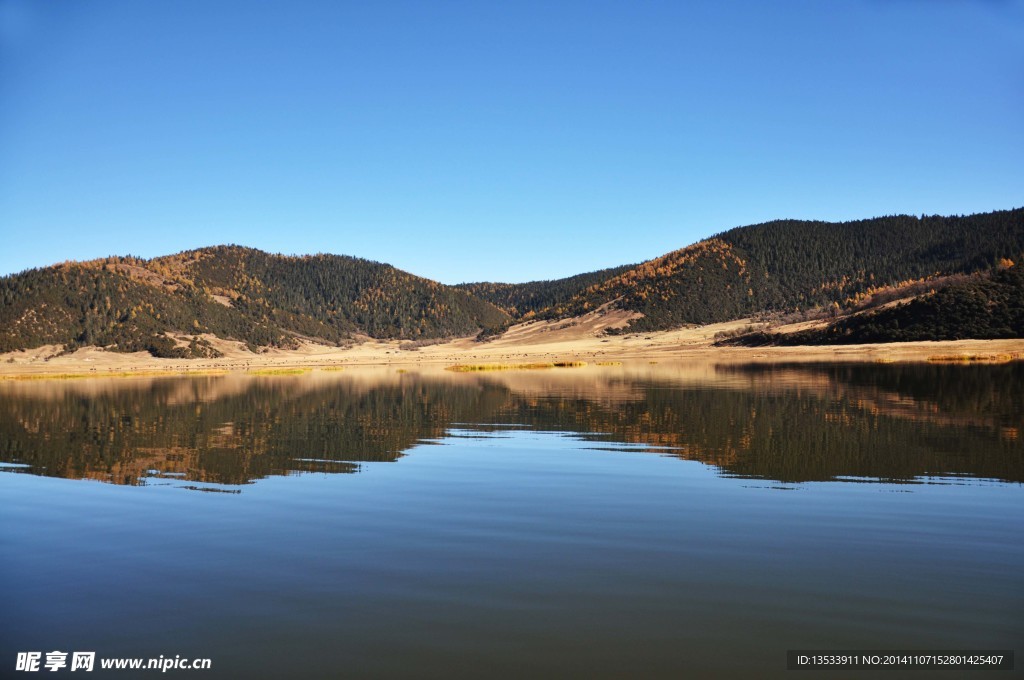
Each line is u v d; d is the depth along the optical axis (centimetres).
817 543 1461
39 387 7506
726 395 4738
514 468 2306
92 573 1335
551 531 1572
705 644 1030
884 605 1149
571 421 3547
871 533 1523
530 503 1823
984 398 4209
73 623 1122
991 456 2359
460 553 1428
